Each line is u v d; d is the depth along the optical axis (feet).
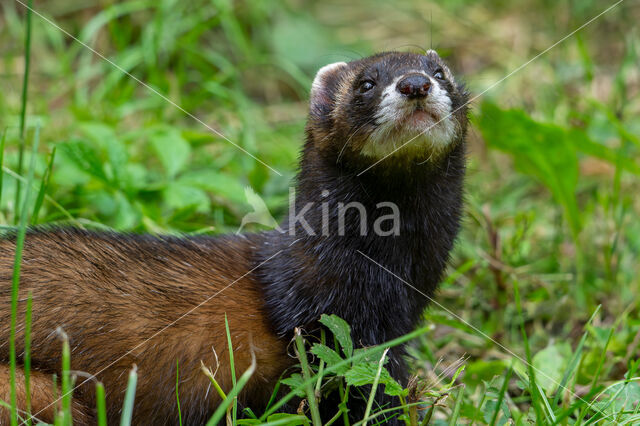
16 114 47.01
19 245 22.88
